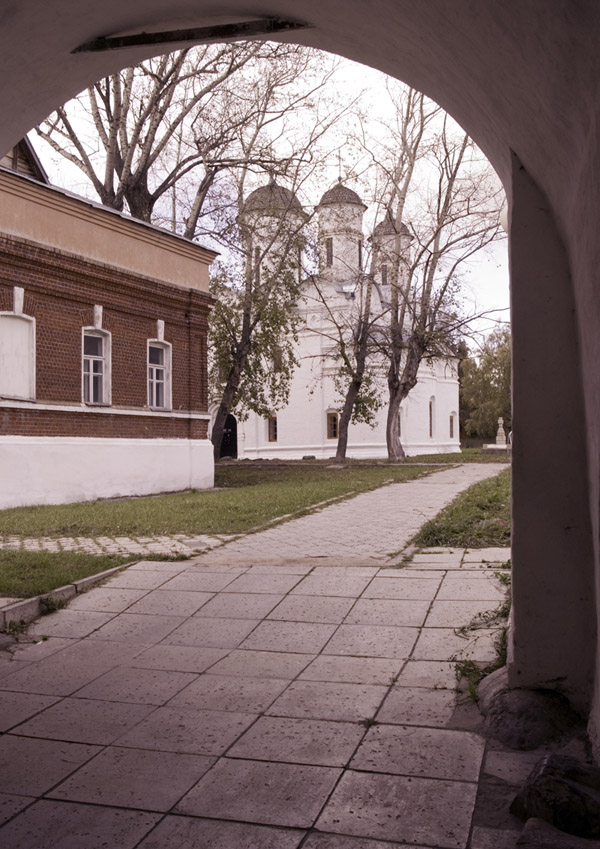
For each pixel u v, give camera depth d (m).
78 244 17.34
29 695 5.06
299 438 45.47
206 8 5.00
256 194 27.80
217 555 9.49
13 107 5.57
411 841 3.12
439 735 4.21
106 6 4.82
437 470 27.98
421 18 4.03
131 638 6.38
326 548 9.80
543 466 4.32
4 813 3.44
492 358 66.19
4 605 6.88
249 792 3.60
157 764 3.94
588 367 3.72
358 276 32.50
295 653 5.82
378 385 40.06
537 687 4.36
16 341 15.98
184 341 21.23
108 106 24.20
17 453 15.79
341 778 3.72
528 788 3.28
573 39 2.70
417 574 7.79
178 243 20.69
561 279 4.30
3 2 4.20
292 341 45.41
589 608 4.27
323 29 5.10
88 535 11.56
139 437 19.44
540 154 3.95
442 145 29.20
